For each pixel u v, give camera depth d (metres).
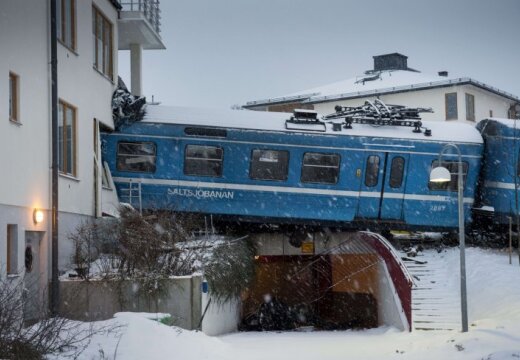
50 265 16.67
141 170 22.97
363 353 14.98
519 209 25.42
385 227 24.95
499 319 17.83
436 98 43.47
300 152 23.92
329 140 24.14
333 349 15.78
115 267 17.64
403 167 24.86
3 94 14.62
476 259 24.02
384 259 23.03
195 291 17.06
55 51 16.56
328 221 24.28
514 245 26.81
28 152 15.77
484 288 21.50
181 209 23.08
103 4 22.06
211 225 23.45
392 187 24.73
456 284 22.61
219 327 20.12
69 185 18.34
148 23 24.78
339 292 30.14
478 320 18.86
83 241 17.94
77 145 19.16
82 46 19.75
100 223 19.00
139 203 22.50
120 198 22.86
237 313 24.36
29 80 15.95
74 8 19.17
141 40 27.02
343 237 26.14
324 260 30.06
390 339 18.27
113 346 11.72
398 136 24.81
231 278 20.30
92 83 20.66
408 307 20.52
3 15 14.70
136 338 12.38
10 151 14.83
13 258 14.94
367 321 26.38
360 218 24.50
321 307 30.59
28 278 15.91
